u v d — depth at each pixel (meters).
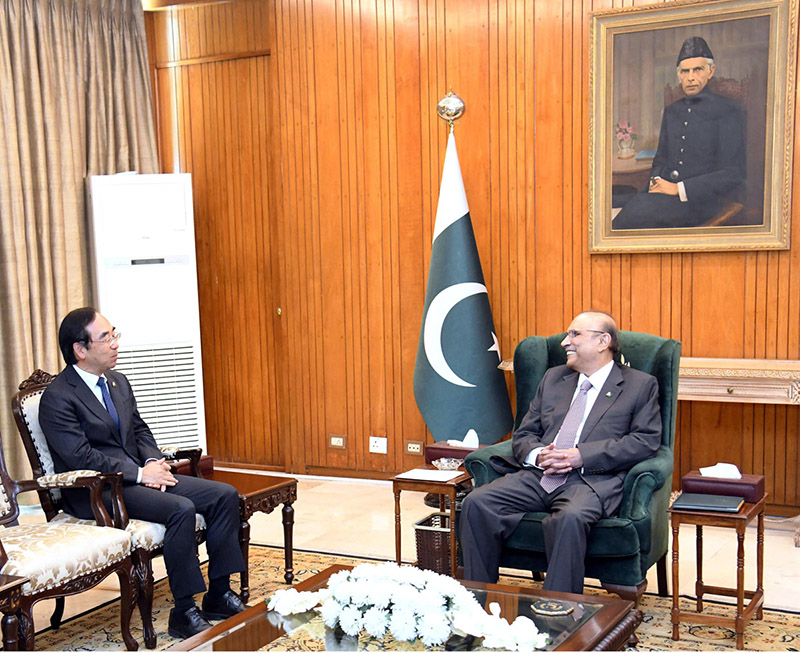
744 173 4.35
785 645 2.87
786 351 4.34
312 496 5.08
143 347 5.35
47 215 5.13
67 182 5.24
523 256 4.90
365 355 5.36
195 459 3.63
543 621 2.21
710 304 4.49
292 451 5.64
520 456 3.38
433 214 5.12
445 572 3.42
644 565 2.99
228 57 5.73
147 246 5.33
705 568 3.68
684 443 4.60
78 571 2.73
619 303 4.70
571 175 4.76
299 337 5.55
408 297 5.22
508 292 4.95
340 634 2.18
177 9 5.85
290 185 5.51
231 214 5.84
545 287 4.86
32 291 5.02
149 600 3.02
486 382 4.68
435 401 4.75
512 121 4.88
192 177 5.94
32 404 3.26
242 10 5.67
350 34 5.25
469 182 5.00
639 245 4.60
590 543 2.96
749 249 4.36
